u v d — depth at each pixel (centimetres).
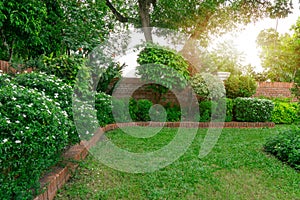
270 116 805
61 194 267
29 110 215
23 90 256
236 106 804
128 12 989
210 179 332
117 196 275
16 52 593
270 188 313
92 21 745
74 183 298
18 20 489
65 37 661
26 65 496
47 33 606
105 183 308
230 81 853
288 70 1240
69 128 273
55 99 316
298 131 470
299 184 327
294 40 1098
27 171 206
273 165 393
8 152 182
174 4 883
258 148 495
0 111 204
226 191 300
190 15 898
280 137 464
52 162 258
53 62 498
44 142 210
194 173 351
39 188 224
